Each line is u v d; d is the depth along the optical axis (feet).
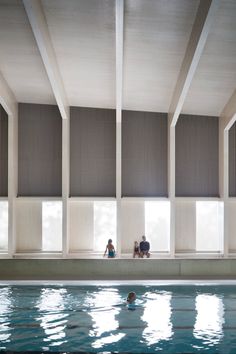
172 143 59.52
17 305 36.73
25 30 43.98
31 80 54.60
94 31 43.60
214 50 45.91
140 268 47.52
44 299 38.78
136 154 62.23
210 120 62.85
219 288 43.37
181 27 42.80
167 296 40.09
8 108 56.65
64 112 56.49
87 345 27.43
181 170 62.54
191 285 44.37
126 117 62.08
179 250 62.03
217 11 39.14
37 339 28.48
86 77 53.21
